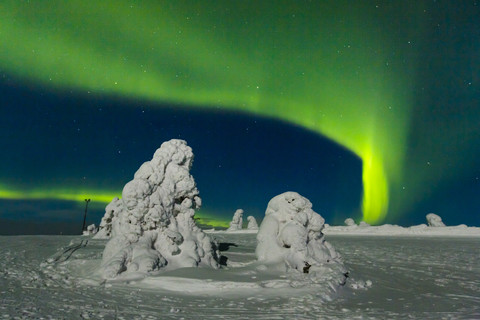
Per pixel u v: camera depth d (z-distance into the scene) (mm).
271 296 7621
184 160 12000
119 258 9461
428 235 29969
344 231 34844
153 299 7375
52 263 12016
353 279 9656
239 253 14656
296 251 10312
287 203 11781
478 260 14375
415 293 8602
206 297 7598
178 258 10125
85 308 6598
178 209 11234
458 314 6578
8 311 6238
